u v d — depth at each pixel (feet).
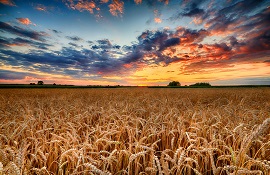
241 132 8.03
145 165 6.88
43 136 9.27
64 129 10.43
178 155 7.24
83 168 6.56
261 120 11.98
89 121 14.07
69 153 7.08
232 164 6.18
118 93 54.29
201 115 12.69
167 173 5.32
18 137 9.39
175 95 45.60
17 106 20.25
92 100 33.78
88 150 7.88
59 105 21.81
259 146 8.71
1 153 6.14
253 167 7.12
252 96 39.34
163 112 16.40
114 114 13.16
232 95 42.16
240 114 13.78
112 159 6.73
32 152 8.03
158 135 9.95
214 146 8.13
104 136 7.97
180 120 10.85
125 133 10.58
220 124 11.46
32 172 6.38
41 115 14.44
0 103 24.31
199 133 9.33
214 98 39.65
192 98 37.52
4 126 11.00
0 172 4.74
